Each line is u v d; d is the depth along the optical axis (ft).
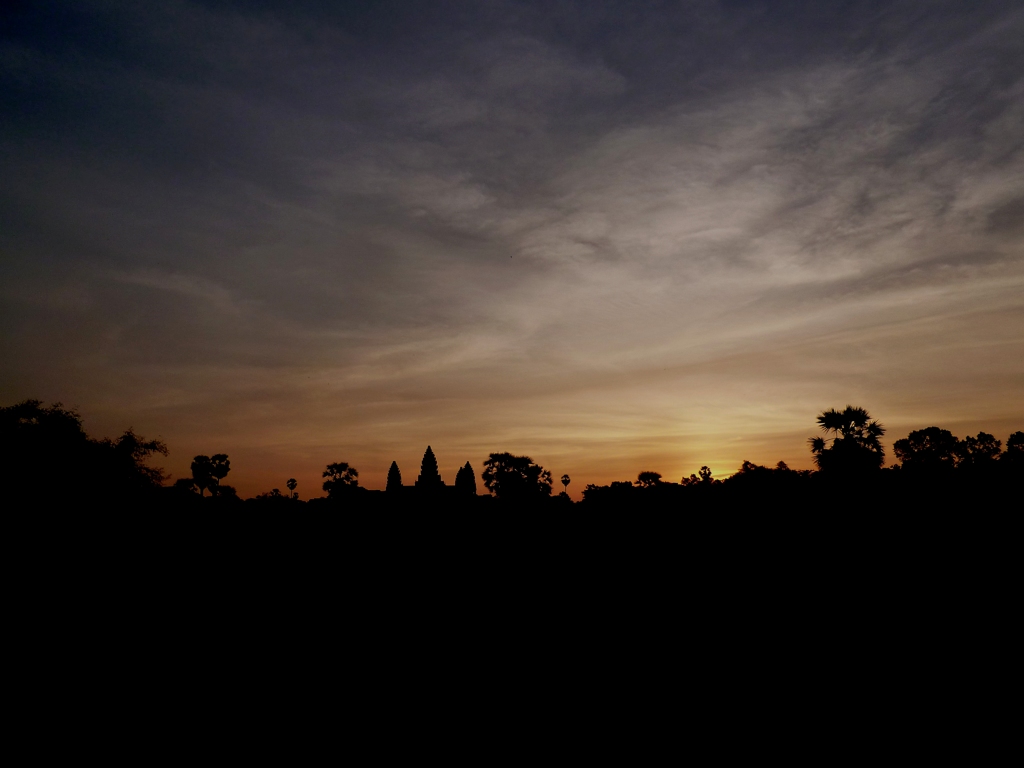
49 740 29.76
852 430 99.09
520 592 71.10
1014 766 24.41
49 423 77.92
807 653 40.52
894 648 39.88
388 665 42.63
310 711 33.83
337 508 169.48
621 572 79.20
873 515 80.02
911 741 27.12
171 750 28.73
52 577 60.85
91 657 43.29
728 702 33.19
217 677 39.93
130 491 85.40
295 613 60.70
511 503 197.47
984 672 34.42
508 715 32.76
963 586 52.60
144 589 65.62
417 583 80.12
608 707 33.37
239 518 122.31
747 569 70.44
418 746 28.89
